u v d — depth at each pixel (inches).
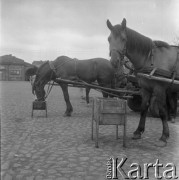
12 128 284.8
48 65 391.5
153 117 369.7
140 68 234.1
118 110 220.2
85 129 292.8
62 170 168.2
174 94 294.5
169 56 233.1
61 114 404.5
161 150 214.5
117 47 220.2
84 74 387.5
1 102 544.1
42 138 248.4
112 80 389.1
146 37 233.9
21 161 182.2
